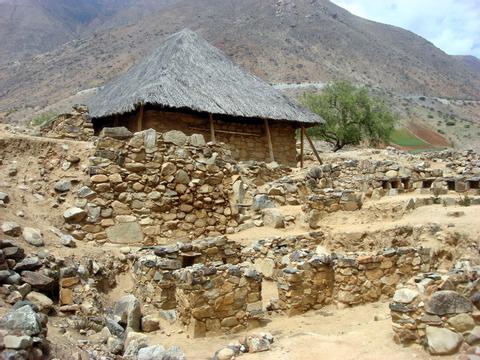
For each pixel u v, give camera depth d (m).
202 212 11.98
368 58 162.00
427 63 192.25
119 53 131.25
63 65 127.06
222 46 135.62
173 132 11.92
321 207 12.55
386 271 8.96
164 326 7.66
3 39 192.75
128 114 18.83
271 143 20.88
